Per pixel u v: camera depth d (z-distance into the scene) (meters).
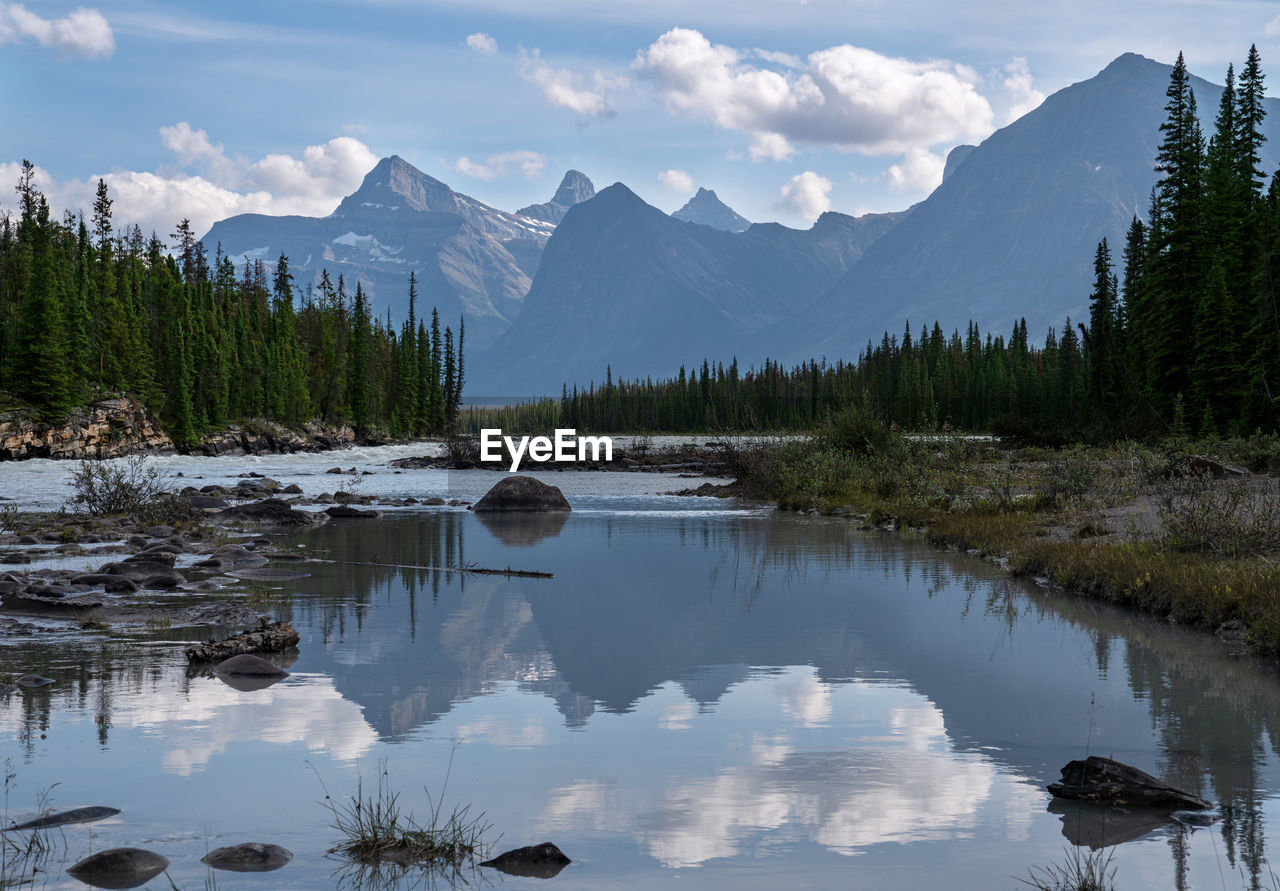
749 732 7.94
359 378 137.12
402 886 5.04
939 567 18.19
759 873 5.25
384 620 13.02
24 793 6.50
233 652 10.73
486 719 8.31
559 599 14.71
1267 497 16.92
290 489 44.59
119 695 9.14
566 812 6.16
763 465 39.16
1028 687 9.39
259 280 153.38
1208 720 8.26
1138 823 6.03
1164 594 13.23
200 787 6.61
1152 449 38.38
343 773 6.91
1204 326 52.88
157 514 28.53
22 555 19.33
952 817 6.11
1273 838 5.77
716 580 16.66
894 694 9.16
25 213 109.81
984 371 150.75
